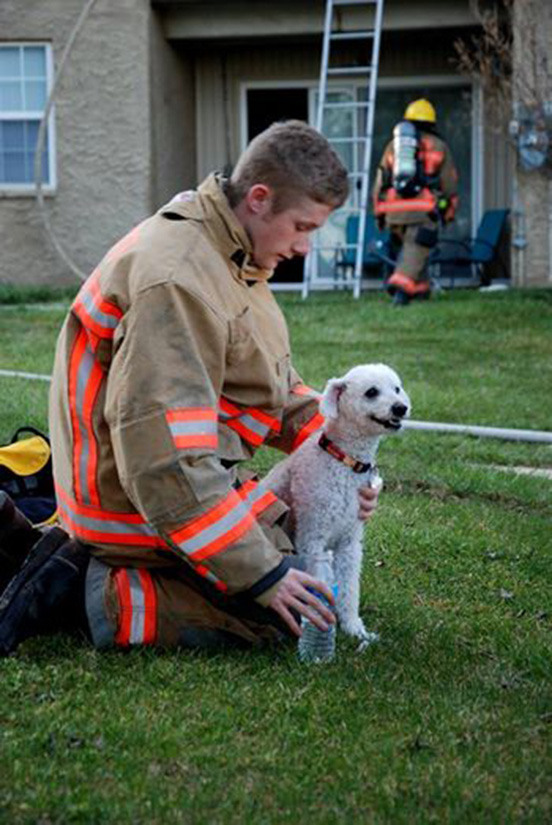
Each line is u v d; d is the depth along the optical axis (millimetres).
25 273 20859
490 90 19016
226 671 4723
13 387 10867
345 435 5375
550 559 6668
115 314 4648
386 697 4555
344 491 5363
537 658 5078
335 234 22391
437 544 6805
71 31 20219
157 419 4453
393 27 19875
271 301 5066
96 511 4828
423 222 16984
